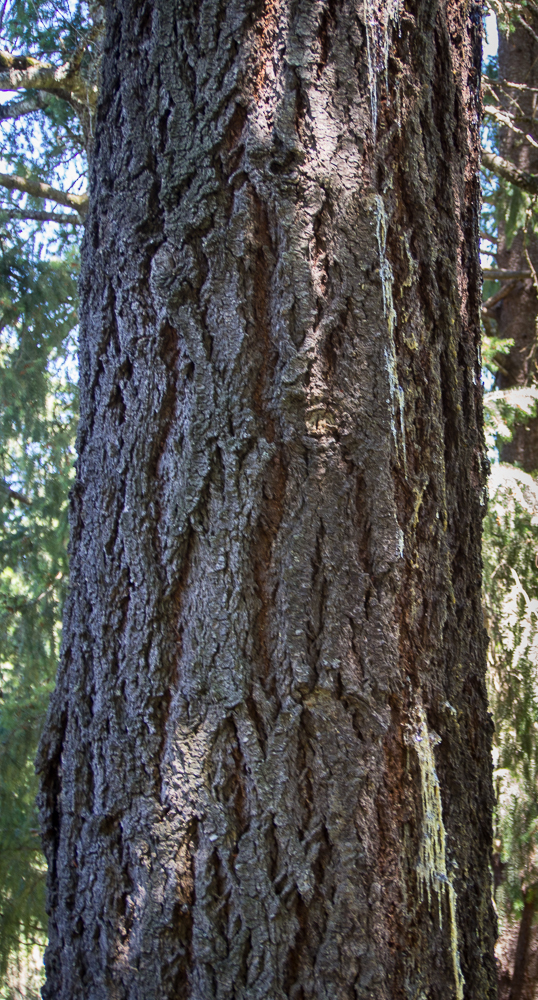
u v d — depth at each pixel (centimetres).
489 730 136
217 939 108
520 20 408
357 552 112
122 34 124
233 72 113
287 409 111
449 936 114
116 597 119
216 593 112
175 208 117
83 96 334
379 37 116
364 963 105
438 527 124
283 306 112
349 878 107
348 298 112
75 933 118
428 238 124
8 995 374
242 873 107
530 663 275
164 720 115
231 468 112
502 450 500
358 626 111
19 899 353
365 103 114
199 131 115
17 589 495
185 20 117
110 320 123
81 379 129
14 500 435
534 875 306
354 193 113
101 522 122
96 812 117
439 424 126
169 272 116
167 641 115
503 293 525
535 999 388
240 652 110
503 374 520
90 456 126
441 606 123
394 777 112
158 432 118
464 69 142
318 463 111
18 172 394
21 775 369
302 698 109
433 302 126
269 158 112
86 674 122
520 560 290
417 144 124
